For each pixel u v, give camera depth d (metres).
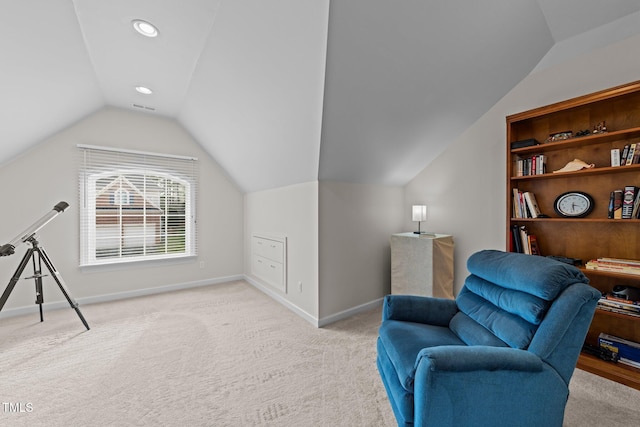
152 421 1.36
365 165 2.63
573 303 1.06
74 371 1.77
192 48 2.06
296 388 1.61
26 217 2.73
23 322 2.53
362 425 1.33
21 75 1.90
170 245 3.60
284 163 2.71
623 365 1.68
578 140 1.85
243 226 4.17
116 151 3.18
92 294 3.07
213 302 3.12
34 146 2.75
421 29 1.54
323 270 2.53
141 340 2.19
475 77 2.08
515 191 2.22
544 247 2.17
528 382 1.02
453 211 2.89
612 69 1.86
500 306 1.31
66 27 1.75
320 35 1.44
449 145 2.89
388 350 1.35
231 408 1.45
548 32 1.95
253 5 1.52
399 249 2.84
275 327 2.45
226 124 2.85
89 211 3.06
